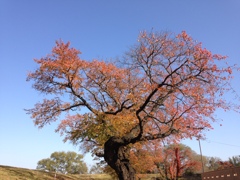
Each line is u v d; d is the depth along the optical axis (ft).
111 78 65.77
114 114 63.26
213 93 55.26
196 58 52.85
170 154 162.61
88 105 63.87
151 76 59.26
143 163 104.53
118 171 59.41
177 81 56.08
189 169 220.84
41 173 123.85
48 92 60.80
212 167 311.68
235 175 137.39
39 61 56.80
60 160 336.08
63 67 56.80
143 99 61.00
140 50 59.98
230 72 52.90
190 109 57.62
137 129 62.44
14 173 103.30
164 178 166.20
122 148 61.72
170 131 59.88
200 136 60.29
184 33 53.88
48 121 65.16
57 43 57.06
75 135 70.90
